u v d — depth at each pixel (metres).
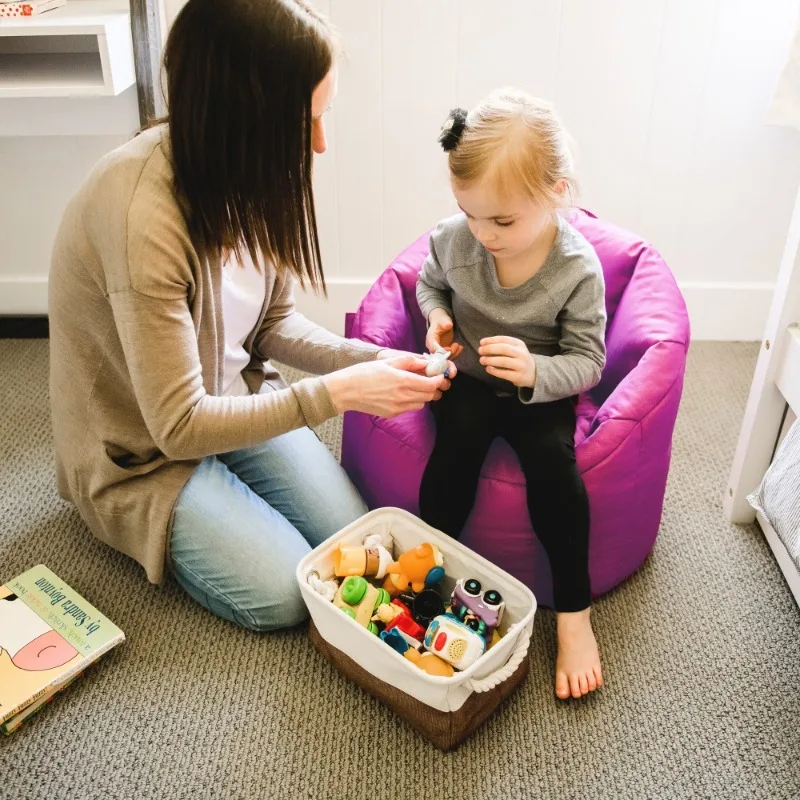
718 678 1.24
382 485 1.37
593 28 1.75
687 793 1.09
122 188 0.98
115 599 1.35
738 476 1.48
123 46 1.47
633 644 1.29
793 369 1.29
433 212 1.96
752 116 1.83
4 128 1.68
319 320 2.10
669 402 1.30
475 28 1.75
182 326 1.04
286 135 0.95
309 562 1.21
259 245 1.05
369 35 1.75
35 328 2.05
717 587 1.40
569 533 1.20
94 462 1.24
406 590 1.24
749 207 1.93
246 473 1.38
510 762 1.12
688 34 1.74
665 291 1.45
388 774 1.11
